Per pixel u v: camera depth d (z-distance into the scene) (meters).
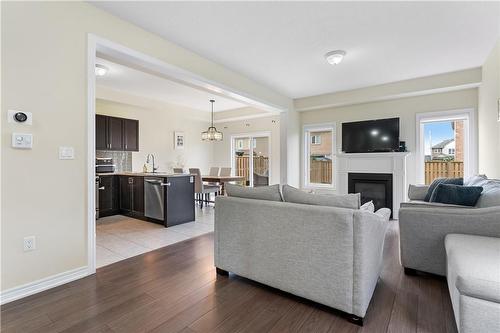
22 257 1.97
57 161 2.15
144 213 4.62
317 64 3.85
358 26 2.79
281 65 3.89
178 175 4.37
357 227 1.64
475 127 4.23
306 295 1.86
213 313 1.78
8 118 1.90
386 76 4.37
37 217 2.04
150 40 2.91
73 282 2.21
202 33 2.95
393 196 4.82
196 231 3.90
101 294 2.02
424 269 2.30
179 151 7.20
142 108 6.21
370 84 4.80
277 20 2.68
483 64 3.79
